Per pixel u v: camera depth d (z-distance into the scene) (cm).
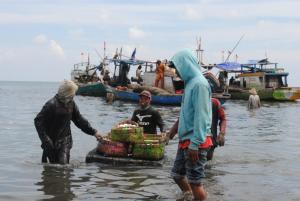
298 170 940
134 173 867
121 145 973
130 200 670
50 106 902
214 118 994
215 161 1027
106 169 901
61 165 920
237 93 4372
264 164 1006
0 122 1938
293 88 4194
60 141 927
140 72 4019
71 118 955
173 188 746
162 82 3412
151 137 1001
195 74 617
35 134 1512
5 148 1193
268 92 4194
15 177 821
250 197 707
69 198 680
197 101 601
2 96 5209
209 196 706
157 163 945
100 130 1647
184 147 630
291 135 1603
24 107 3084
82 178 817
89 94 4591
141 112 1065
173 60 631
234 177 858
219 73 4391
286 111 2919
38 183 776
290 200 693
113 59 4300
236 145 1312
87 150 1167
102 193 711
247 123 2061
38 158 1027
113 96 3547
